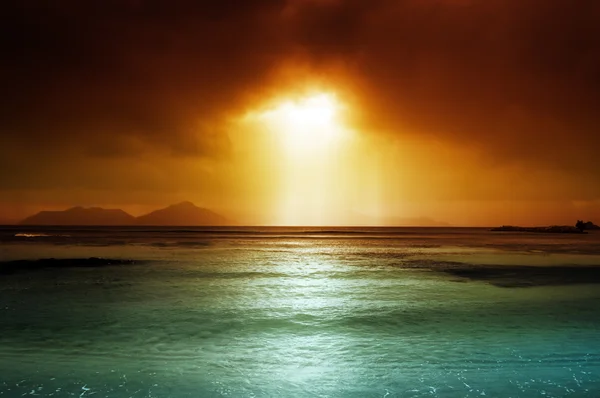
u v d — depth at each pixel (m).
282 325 17.67
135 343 15.01
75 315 19.31
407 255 56.00
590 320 18.48
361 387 11.20
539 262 46.22
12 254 51.59
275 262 44.41
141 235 125.06
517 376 11.92
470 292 25.92
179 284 28.75
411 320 18.56
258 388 11.12
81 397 10.45
